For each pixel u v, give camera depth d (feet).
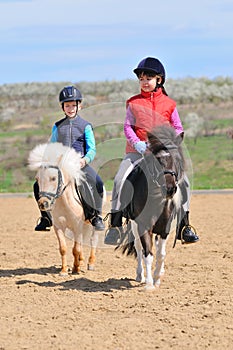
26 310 33.71
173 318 31.27
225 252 50.90
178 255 50.01
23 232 64.75
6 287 39.50
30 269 45.80
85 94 276.00
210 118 201.26
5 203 94.53
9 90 303.68
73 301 35.40
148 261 37.01
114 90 281.95
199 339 27.99
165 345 27.32
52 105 255.29
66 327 30.32
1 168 146.20
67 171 40.34
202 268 44.55
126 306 33.99
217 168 135.44
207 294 36.27
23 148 167.43
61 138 42.60
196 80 296.10
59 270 45.37
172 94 256.52
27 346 27.61
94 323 30.81
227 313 31.91
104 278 42.06
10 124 211.00
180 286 38.73
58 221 41.93
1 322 31.48
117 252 52.37
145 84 37.58
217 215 74.84
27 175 137.69
